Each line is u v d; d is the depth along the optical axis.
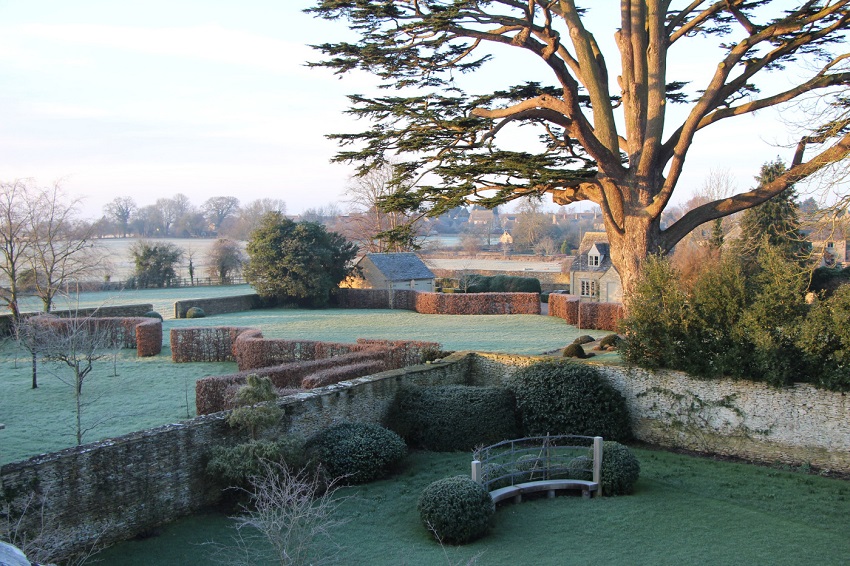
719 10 18.80
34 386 24.53
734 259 17.00
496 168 18.23
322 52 18.42
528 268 79.12
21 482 10.18
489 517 11.50
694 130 18.42
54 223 40.03
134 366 29.41
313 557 10.47
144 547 11.23
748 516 12.09
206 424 13.02
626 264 20.06
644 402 17.39
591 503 12.83
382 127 19.44
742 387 15.91
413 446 17.16
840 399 14.60
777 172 35.59
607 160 19.48
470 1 17.00
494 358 20.55
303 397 15.01
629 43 19.75
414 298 51.06
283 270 52.06
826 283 30.94
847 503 12.82
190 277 75.00
